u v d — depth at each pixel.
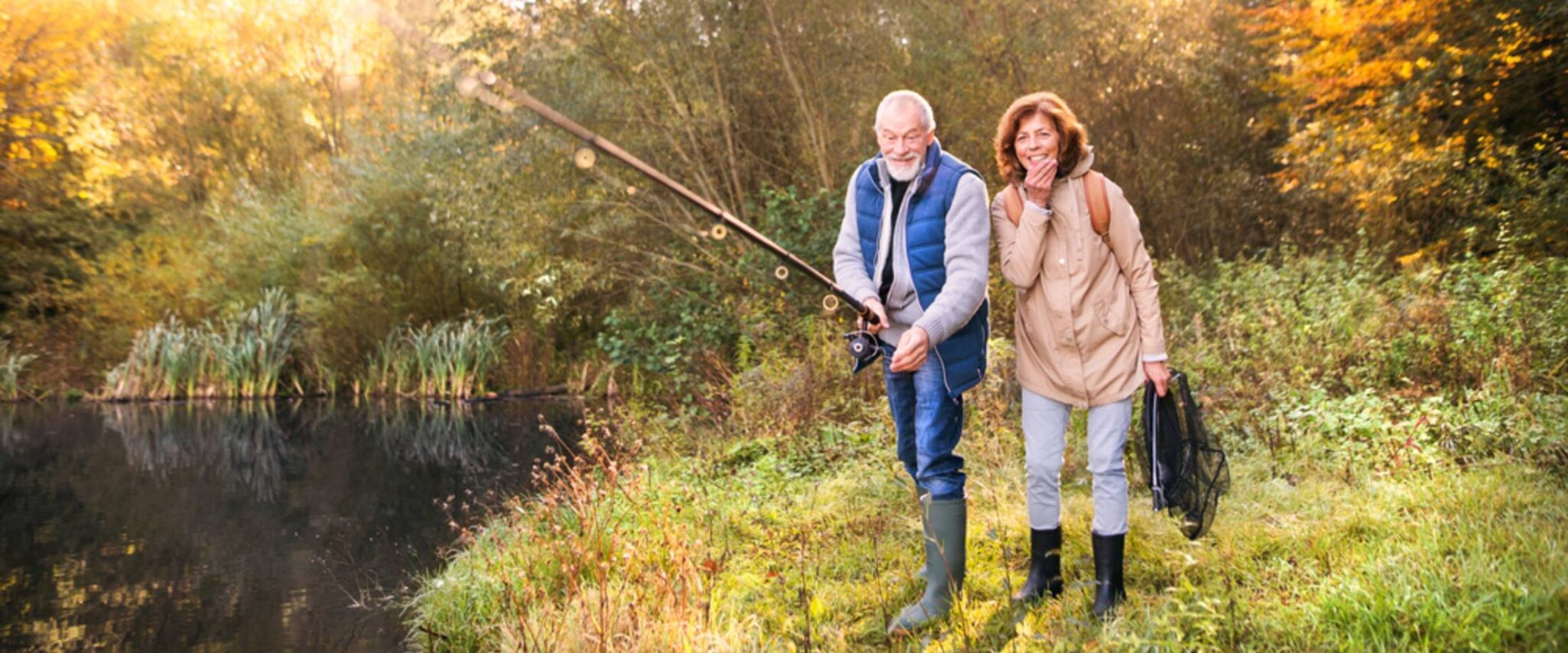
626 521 4.38
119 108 17.80
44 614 4.40
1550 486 3.66
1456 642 2.54
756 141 11.30
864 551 3.88
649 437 6.59
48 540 5.68
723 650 3.02
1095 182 3.08
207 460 8.37
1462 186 9.29
